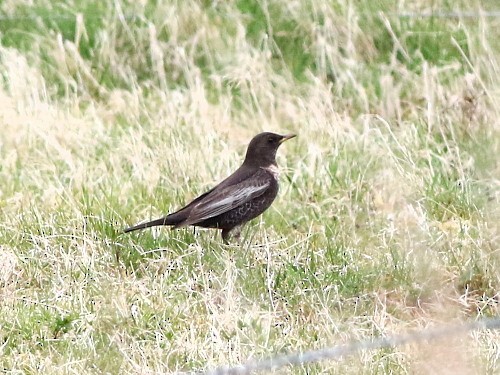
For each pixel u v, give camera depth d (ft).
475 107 47.34
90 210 40.37
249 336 33.32
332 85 52.19
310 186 43.57
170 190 42.78
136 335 33.83
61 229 39.09
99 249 38.09
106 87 52.95
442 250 38.78
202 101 49.62
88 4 56.34
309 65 53.78
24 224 39.52
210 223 39.45
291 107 50.19
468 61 50.19
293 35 54.70
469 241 39.14
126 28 53.93
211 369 31.81
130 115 49.75
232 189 39.52
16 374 31.76
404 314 35.63
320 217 41.52
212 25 54.75
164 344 33.24
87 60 53.88
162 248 38.27
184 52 53.16
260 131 48.98
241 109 51.29
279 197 43.14
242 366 31.27
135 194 42.50
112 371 31.91
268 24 54.90
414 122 48.73
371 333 33.86
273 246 38.93
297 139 47.85
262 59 52.95
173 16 54.39
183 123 48.57
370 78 52.42
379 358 32.01
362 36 53.93
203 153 44.98
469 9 54.95
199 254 37.63
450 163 45.06
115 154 45.52
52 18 55.62
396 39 53.21
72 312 34.55
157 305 35.09
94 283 35.96
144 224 38.60
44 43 54.03
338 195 42.93
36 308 35.01
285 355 32.14
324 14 54.29
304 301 35.70
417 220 40.57
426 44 54.03
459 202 42.22
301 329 34.14
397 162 44.70
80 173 43.50
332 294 35.99
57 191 41.83
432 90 49.67
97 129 47.65
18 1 56.34
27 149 46.75
